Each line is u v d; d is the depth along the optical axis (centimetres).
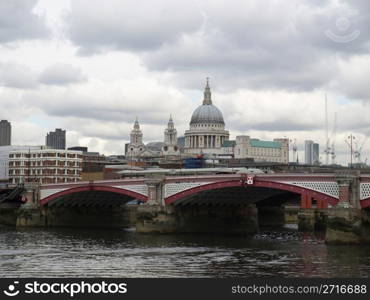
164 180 16025
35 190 19750
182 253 11619
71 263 10331
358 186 12419
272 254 11375
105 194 18925
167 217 15925
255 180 14162
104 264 10206
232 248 12469
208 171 19400
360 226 12350
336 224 12419
